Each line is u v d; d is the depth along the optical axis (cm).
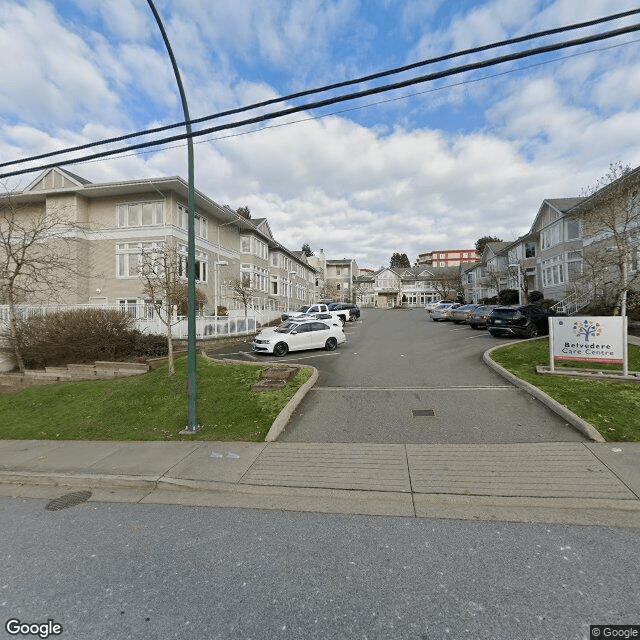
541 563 315
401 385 918
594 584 288
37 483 541
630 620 254
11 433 772
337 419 708
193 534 384
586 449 528
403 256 10475
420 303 7469
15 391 1139
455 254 10069
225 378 1013
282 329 1526
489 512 404
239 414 755
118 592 299
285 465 535
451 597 278
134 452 616
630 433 564
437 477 478
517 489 439
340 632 250
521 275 3225
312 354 1460
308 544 356
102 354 1391
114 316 1443
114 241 2177
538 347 1218
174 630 258
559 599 273
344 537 366
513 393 796
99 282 2180
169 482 502
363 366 1173
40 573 328
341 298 6944
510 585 289
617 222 1561
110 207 2208
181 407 823
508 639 240
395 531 373
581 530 363
